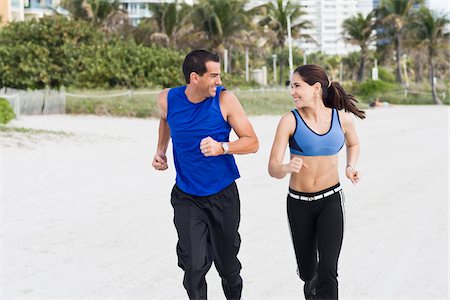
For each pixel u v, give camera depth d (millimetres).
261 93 40719
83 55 35688
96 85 33938
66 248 6586
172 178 11445
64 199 9273
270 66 92250
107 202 9086
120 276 5660
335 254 4375
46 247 6609
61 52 36031
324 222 4402
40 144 15977
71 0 48250
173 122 4457
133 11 98875
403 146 17844
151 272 5793
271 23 66125
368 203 9164
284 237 7121
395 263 6074
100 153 15102
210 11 52250
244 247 6695
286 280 5562
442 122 30234
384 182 11141
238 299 4801
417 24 69750
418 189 10398
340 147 4426
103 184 10688
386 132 23281
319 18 126812
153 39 48438
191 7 52031
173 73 35125
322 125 4375
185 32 51781
